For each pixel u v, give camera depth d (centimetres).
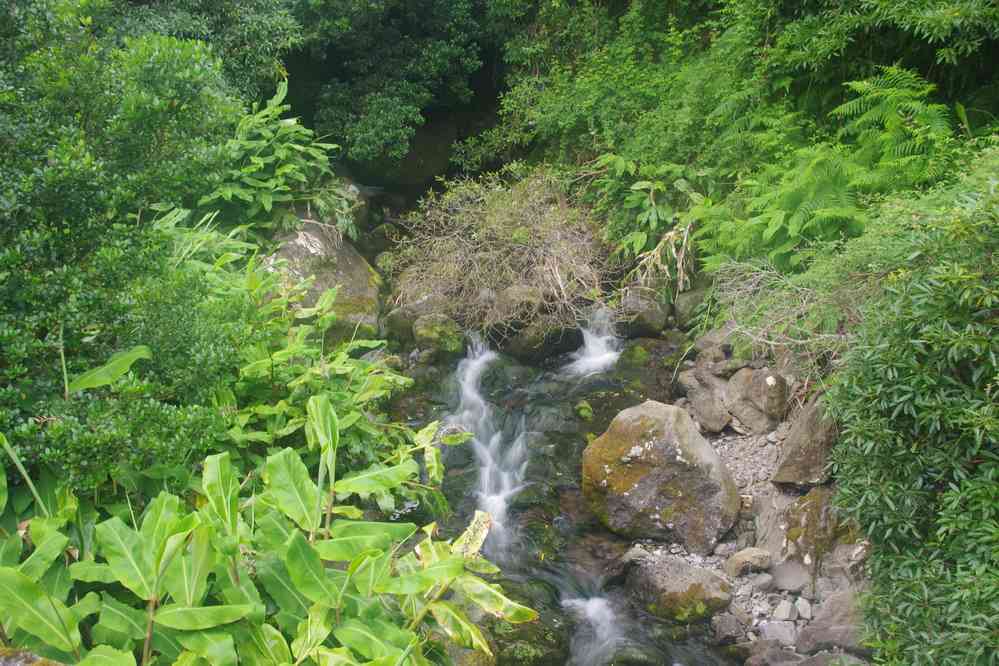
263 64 1009
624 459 612
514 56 1177
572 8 1177
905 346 396
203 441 369
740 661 511
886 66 746
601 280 923
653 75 1030
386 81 1180
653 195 917
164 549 299
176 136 416
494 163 1252
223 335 431
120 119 382
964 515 371
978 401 370
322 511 388
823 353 587
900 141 693
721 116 885
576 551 616
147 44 410
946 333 374
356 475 385
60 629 294
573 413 767
